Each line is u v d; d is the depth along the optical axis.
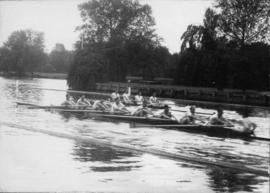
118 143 18.00
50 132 20.23
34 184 11.26
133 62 37.25
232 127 20.81
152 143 18.44
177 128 22.59
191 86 30.95
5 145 15.87
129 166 13.73
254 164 14.62
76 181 11.66
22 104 34.03
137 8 32.50
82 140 18.31
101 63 40.56
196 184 12.04
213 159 15.32
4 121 23.80
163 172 13.14
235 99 28.94
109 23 34.28
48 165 13.30
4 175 11.71
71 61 42.78
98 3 32.75
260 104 28.05
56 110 30.78
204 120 23.59
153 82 37.44
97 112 28.81
